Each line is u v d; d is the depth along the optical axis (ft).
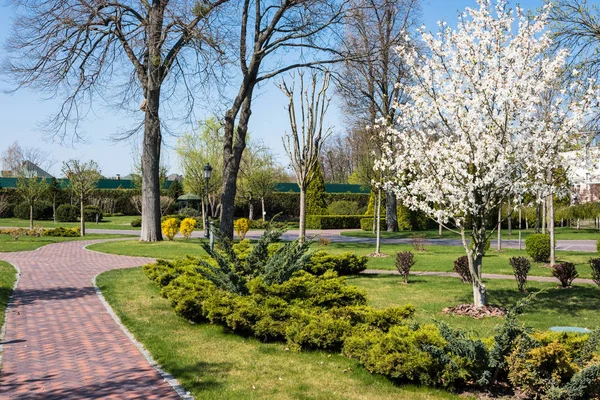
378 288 41.86
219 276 31.22
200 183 134.10
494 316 31.37
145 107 76.18
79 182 99.45
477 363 18.29
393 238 108.99
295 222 164.25
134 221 134.41
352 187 200.54
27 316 30.68
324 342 22.90
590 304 35.65
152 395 17.97
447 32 31.78
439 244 92.94
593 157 30.94
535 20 31.78
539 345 18.04
